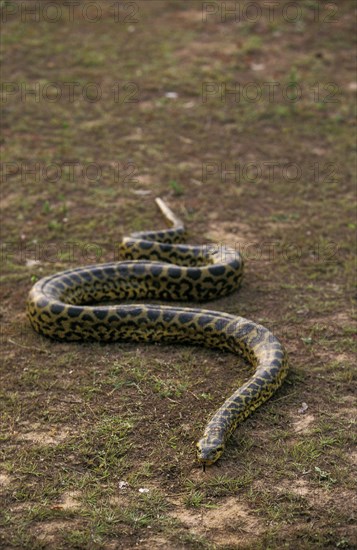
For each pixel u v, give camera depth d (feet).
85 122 63.21
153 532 28.22
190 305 42.32
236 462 31.27
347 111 65.05
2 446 32.09
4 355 37.86
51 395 35.09
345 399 34.96
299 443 32.12
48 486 30.04
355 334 39.58
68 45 75.36
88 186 54.60
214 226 50.14
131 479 30.35
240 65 72.13
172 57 73.56
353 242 48.24
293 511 29.07
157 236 47.29
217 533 28.19
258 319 40.78
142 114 64.54
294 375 36.35
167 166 57.31
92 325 38.55
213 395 35.01
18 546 27.63
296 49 75.36
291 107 65.51
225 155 59.06
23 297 42.63
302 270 45.47
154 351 38.29
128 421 33.37
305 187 54.85
